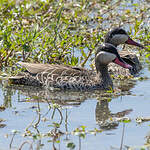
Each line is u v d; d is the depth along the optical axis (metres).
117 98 14.24
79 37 18.62
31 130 11.55
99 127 11.76
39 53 17.16
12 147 10.59
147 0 24.95
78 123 12.04
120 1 24.45
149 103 13.69
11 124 11.91
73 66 16.12
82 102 13.88
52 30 18.23
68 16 21.84
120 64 15.74
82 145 10.68
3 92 14.80
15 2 20.86
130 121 12.05
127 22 22.31
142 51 19.20
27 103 13.66
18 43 16.77
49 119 12.30
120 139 11.00
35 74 15.59
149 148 10.55
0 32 16.64
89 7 23.31
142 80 16.19
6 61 16.70
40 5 21.92
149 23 21.98
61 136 11.16
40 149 10.48
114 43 18.83
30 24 20.47
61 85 15.30
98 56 15.61
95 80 15.46
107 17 22.80
